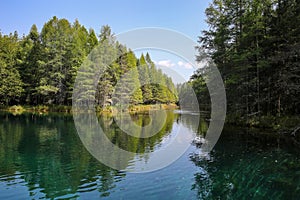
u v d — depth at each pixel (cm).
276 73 1341
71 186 567
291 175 645
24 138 1175
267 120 1401
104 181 599
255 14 1462
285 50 1249
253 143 1049
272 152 889
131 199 501
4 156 837
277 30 1327
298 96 1279
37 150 923
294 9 1236
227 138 1171
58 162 762
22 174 653
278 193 533
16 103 3278
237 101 1648
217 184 586
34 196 515
